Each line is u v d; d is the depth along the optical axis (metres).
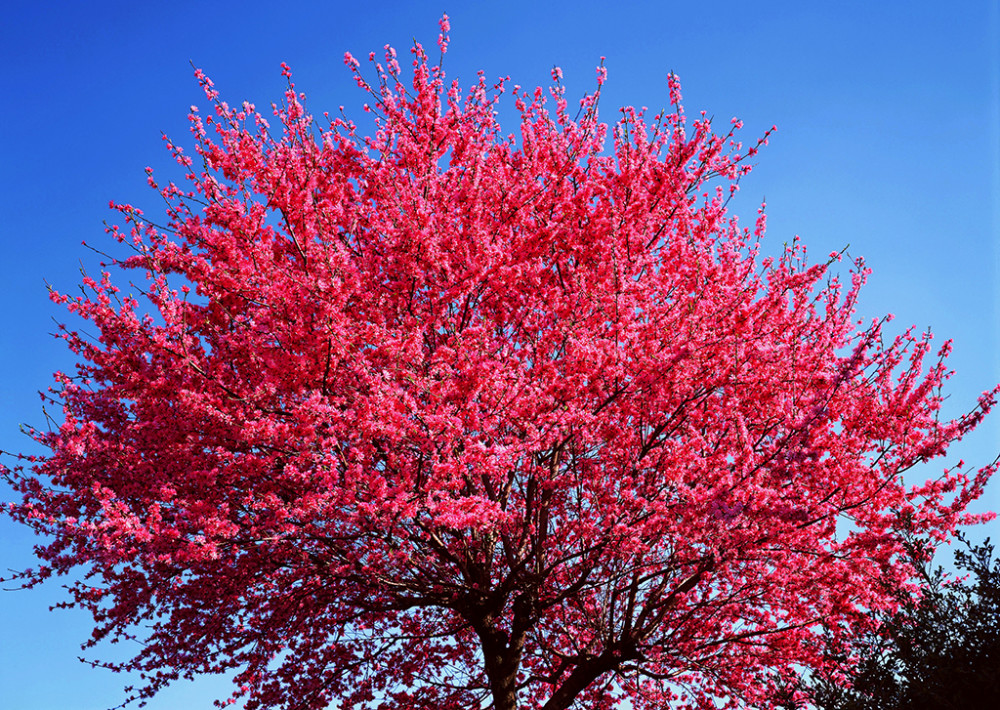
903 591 6.48
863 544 7.64
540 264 9.37
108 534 7.10
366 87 9.61
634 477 8.47
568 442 9.10
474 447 6.75
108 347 8.55
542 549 9.26
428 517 7.80
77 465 9.02
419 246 8.02
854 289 10.23
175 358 7.73
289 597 10.16
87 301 7.34
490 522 7.85
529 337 9.09
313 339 7.14
